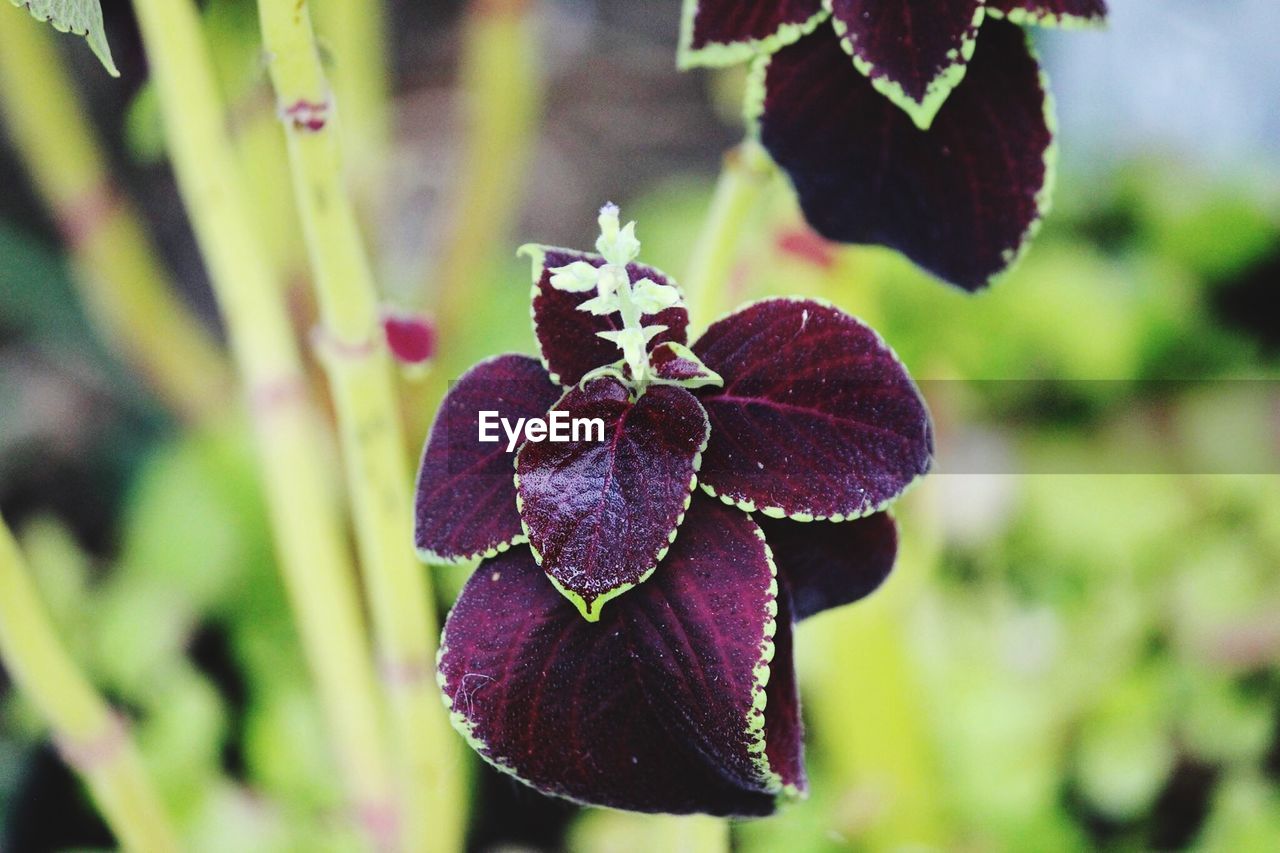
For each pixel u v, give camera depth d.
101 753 0.73
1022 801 1.05
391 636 0.69
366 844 0.78
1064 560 1.25
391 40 2.06
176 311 1.32
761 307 0.61
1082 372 1.40
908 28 0.62
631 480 0.60
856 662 0.90
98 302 1.24
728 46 0.64
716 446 0.61
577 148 1.94
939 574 1.23
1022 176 0.65
